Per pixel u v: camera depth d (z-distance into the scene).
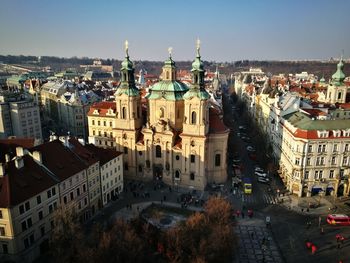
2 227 71.19
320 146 106.69
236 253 80.44
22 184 75.19
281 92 186.88
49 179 82.25
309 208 103.50
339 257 79.38
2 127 166.38
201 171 116.88
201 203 107.06
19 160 78.69
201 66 111.12
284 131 125.25
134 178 129.38
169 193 115.50
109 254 66.50
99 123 159.12
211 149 120.75
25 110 170.50
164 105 121.81
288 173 117.25
